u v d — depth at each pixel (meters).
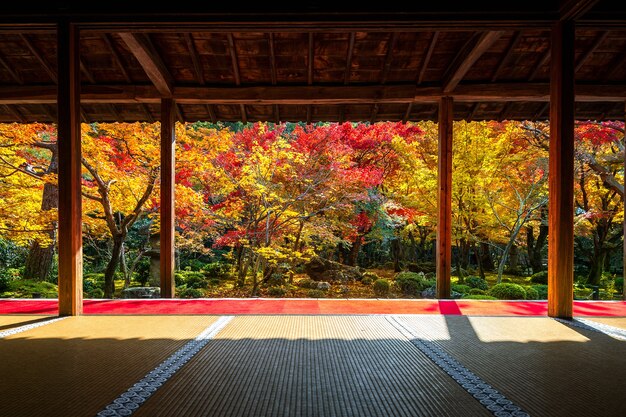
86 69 4.29
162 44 3.96
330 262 9.45
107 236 9.55
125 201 7.11
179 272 10.05
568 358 2.21
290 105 4.94
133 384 1.82
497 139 7.60
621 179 8.15
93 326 2.92
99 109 4.93
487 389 1.78
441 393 1.73
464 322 3.05
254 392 1.73
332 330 2.80
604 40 4.02
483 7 3.22
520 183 8.16
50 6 3.24
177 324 2.98
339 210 8.34
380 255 14.02
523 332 2.77
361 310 3.54
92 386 1.79
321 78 4.47
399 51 4.09
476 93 4.41
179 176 6.47
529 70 4.34
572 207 3.24
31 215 7.09
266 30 3.38
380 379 1.88
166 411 1.54
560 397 1.70
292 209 7.64
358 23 3.29
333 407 1.58
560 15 3.19
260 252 6.87
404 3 3.25
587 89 4.47
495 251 13.96
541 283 9.70
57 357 2.20
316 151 7.18
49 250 8.80
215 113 5.02
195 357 2.20
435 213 7.99
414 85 4.43
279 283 8.17
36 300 4.01
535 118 5.07
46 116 5.13
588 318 3.22
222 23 3.29
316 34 3.89
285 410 1.55
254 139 6.92
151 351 2.31
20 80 4.44
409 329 2.84
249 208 7.53
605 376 1.95
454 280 9.38
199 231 8.89
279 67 4.32
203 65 4.26
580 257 11.75
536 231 12.11
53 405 1.60
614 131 7.23
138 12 3.25
